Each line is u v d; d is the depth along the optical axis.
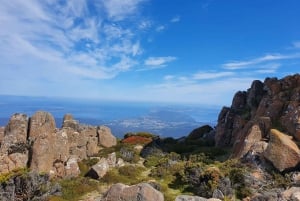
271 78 49.34
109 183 34.03
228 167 33.75
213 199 23.59
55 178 34.47
